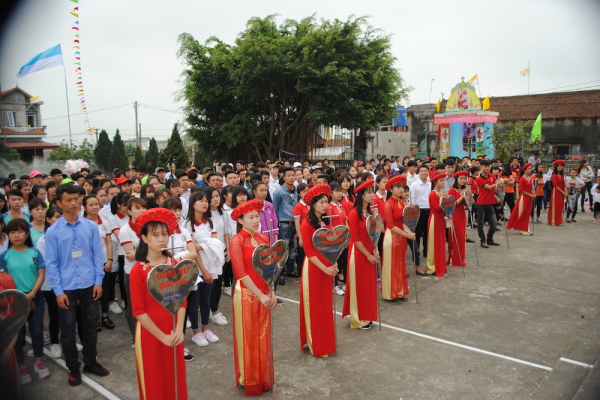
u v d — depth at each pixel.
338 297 6.34
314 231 4.43
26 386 4.08
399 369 4.23
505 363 4.32
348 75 16.44
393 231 5.98
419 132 28.09
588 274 7.23
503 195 10.37
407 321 5.41
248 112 19.31
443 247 7.22
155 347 3.24
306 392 3.86
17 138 28.80
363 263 5.14
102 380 4.15
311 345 4.50
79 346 4.92
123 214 5.42
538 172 12.09
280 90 18.44
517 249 9.06
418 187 7.86
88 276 4.17
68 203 4.08
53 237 4.04
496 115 20.11
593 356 4.41
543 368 4.21
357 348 4.70
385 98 18.62
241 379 3.86
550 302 5.97
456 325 5.25
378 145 26.09
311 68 16.17
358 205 5.12
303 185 6.51
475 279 7.05
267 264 3.77
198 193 5.10
